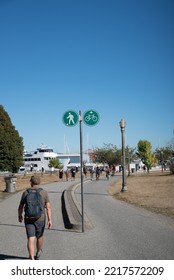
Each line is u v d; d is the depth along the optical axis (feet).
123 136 85.20
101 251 28.86
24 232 38.58
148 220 43.83
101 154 324.19
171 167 177.27
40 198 25.84
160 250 28.68
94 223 42.16
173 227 39.01
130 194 78.07
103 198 71.77
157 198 68.64
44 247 30.68
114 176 191.01
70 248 30.19
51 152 422.41
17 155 182.09
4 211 56.13
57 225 42.45
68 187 100.48
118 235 35.01
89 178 168.45
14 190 93.09
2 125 180.45
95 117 38.45
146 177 161.58
